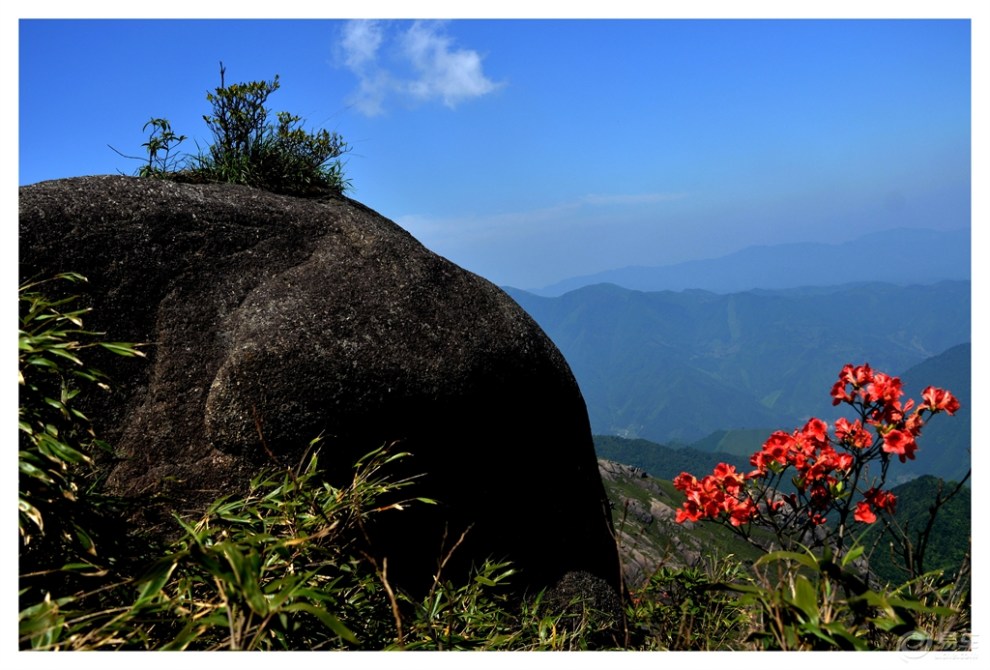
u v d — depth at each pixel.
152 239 3.36
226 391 3.26
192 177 4.29
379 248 3.74
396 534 3.51
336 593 2.30
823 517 2.29
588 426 4.34
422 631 2.33
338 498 2.54
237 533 2.20
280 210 3.69
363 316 3.52
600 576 3.98
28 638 1.50
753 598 1.71
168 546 2.18
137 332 3.28
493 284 4.15
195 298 3.38
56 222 3.17
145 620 1.73
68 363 2.84
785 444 2.36
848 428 2.30
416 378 3.52
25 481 1.87
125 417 3.20
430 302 3.71
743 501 2.38
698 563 2.62
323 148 4.73
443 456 3.65
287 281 3.53
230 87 4.43
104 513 2.22
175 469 3.20
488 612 2.95
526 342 3.92
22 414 2.00
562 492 4.04
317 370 3.34
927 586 1.98
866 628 1.76
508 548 3.81
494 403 3.77
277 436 3.28
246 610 1.57
